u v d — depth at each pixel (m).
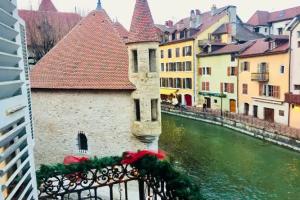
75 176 5.36
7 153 2.25
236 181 20.81
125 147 18.77
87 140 19.48
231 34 46.81
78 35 21.89
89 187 5.45
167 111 48.59
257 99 36.47
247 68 38.16
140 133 18.09
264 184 20.25
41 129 20.53
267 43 36.88
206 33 47.91
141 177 5.43
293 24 31.09
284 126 31.47
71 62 20.62
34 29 32.22
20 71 2.66
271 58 34.19
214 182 20.73
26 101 2.88
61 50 21.56
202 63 47.00
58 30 34.22
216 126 37.72
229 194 18.97
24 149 2.68
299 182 20.39
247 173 22.14
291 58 31.58
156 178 4.91
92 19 22.27
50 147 20.39
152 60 18.25
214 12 53.41
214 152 27.20
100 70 19.50
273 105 34.09
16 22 2.75
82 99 19.30
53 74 20.44
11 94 2.52
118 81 18.53
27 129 2.85
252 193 19.03
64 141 20.05
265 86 35.50
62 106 19.83
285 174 21.78
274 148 27.72
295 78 31.48
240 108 39.97
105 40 20.83
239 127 34.16
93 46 20.86
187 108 45.72
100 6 22.67
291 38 31.39
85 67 20.00
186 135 33.78
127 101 18.41
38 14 34.25
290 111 31.70
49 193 5.28
